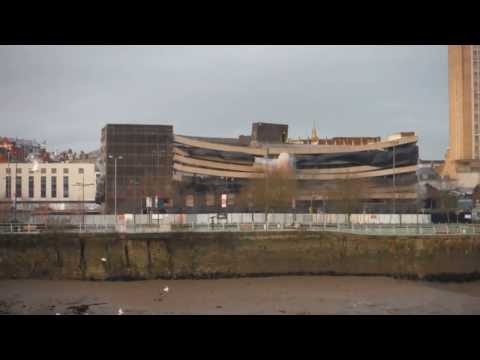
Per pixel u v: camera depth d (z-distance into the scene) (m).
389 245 75.75
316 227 85.62
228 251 73.88
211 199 153.88
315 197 160.88
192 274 72.44
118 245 71.88
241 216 107.44
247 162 169.12
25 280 69.69
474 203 158.12
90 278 70.69
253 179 125.00
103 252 71.56
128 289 64.94
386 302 59.00
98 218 95.94
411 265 75.06
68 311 54.09
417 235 76.81
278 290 64.75
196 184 160.62
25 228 79.94
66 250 71.44
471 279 74.88
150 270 71.69
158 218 96.75
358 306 56.97
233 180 166.62
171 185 149.75
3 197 153.38
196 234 73.75
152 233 72.88
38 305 56.66
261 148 171.50
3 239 71.31
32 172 155.62
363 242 75.88
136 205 143.88
